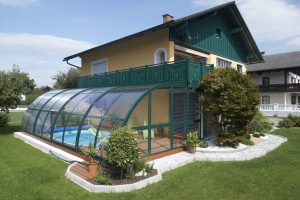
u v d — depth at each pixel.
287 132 19.77
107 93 13.16
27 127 17.48
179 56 18.58
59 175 9.45
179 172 9.65
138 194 7.71
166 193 7.82
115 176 8.90
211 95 13.16
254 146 13.80
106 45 19.47
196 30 17.97
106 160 9.36
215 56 19.97
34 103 18.84
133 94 11.40
